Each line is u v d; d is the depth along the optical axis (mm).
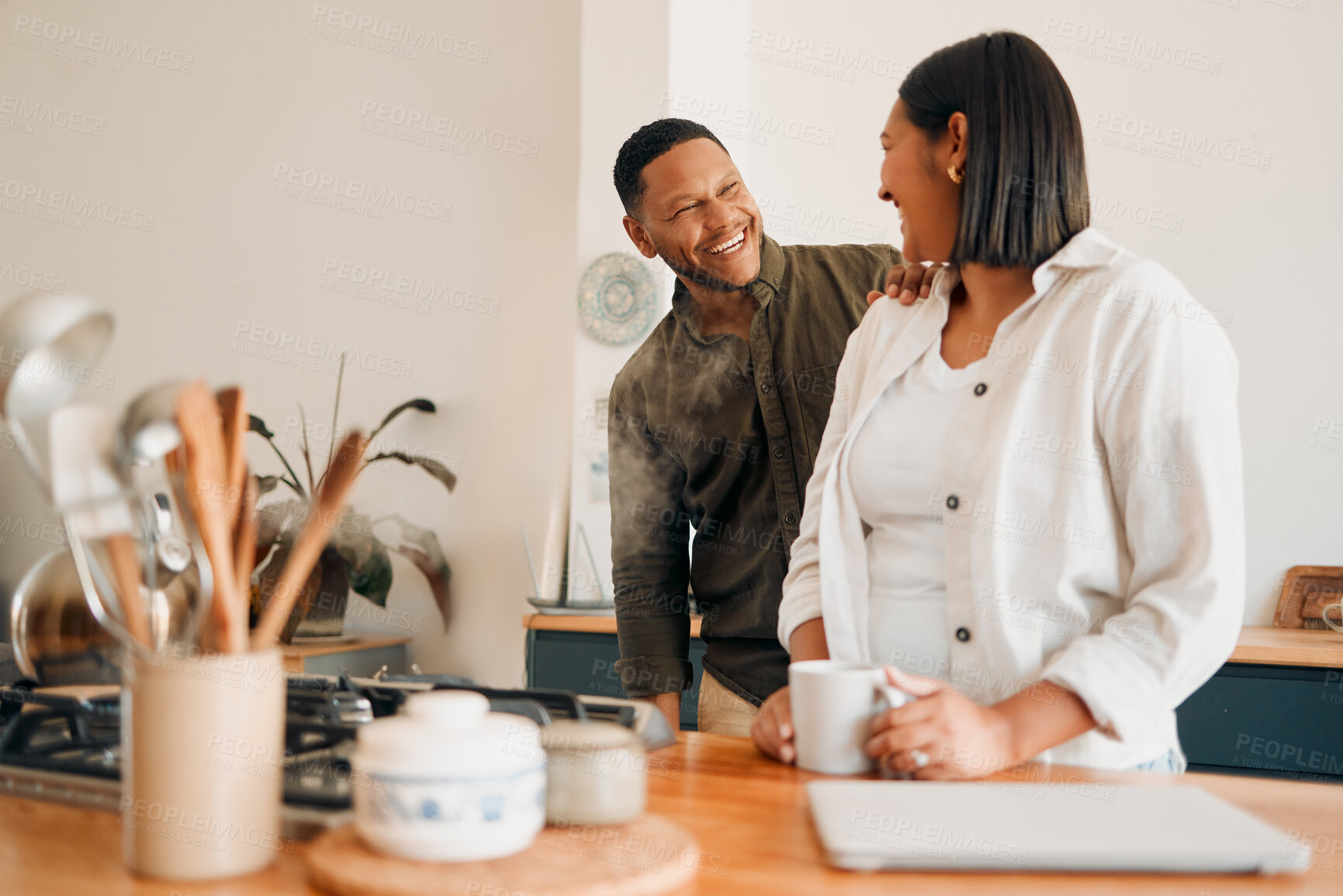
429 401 3352
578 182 3150
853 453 1136
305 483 3512
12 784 778
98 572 611
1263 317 2637
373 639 3139
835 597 1105
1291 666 1995
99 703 842
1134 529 914
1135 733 834
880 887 563
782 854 628
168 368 3738
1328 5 2611
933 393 1096
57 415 569
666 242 1697
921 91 1057
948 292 1130
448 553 3326
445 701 599
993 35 1035
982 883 570
